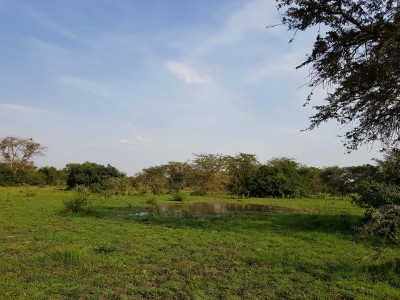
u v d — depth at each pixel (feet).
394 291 23.43
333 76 35.70
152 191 141.79
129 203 92.22
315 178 141.90
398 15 30.45
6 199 94.38
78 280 24.95
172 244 38.01
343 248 36.50
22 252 32.91
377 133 38.78
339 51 33.96
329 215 63.72
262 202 105.81
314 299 22.36
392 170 38.01
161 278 26.02
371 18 31.63
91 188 139.95
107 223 53.16
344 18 32.09
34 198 100.07
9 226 48.37
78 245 35.65
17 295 21.88
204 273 27.43
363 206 48.57
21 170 195.11
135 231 45.80
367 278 26.43
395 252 33.24
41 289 23.09
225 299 21.95
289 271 28.12
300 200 116.57
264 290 23.65
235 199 118.42
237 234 44.47
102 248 34.24
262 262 30.76
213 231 46.57
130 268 28.30
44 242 37.42
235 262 30.55
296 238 42.04
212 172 143.13
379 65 32.50
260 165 145.79
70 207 66.08
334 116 38.68
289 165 144.56
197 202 105.09
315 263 30.50
